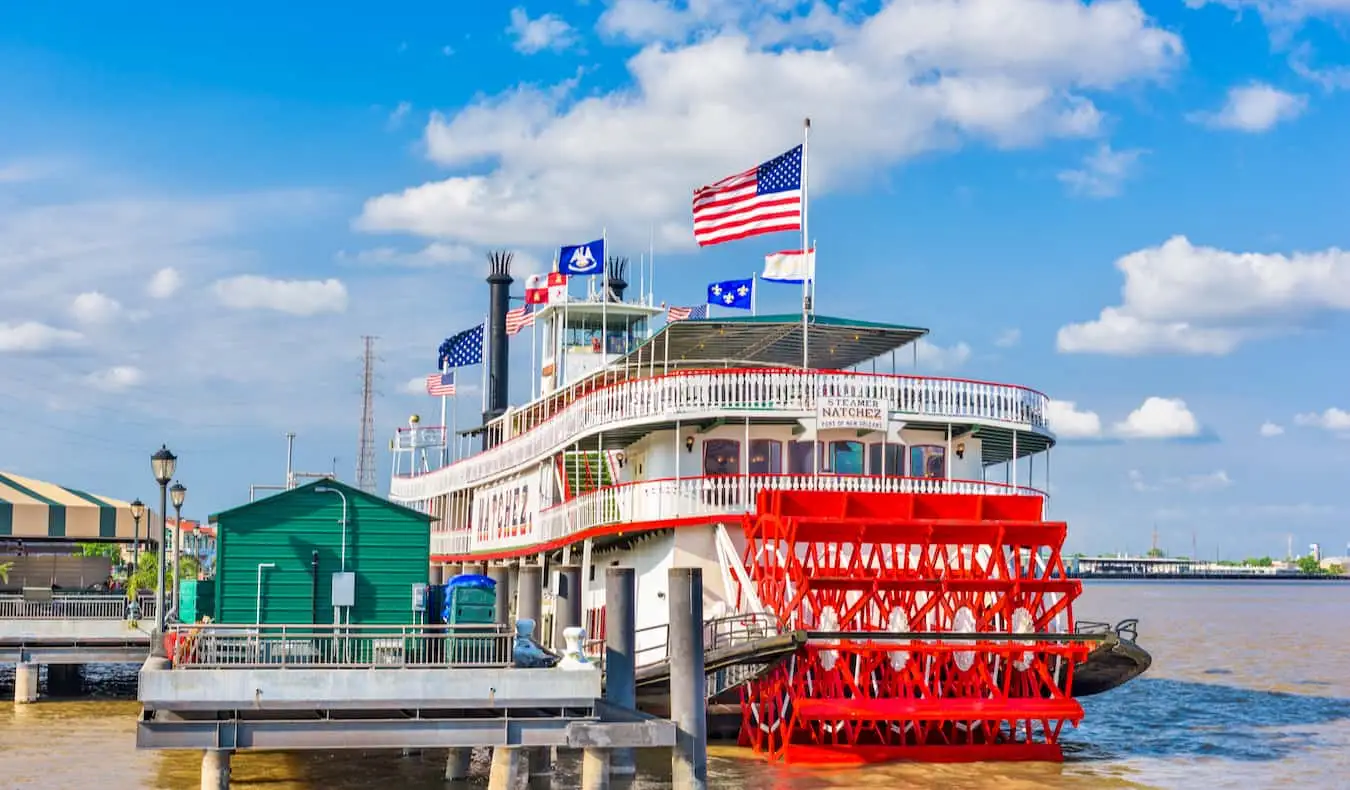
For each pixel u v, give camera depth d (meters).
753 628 29.09
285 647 22.09
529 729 21.25
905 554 32.09
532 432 42.19
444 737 21.08
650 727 21.55
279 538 25.56
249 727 20.56
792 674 28.75
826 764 28.55
